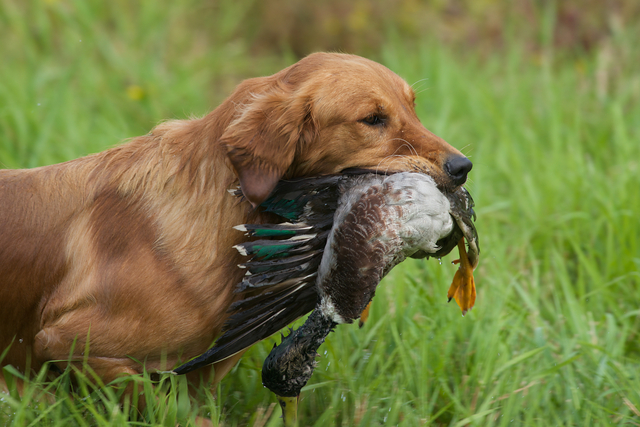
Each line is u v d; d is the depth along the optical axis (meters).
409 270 11.94
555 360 9.98
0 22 19.58
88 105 17.06
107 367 8.27
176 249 8.16
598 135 16.27
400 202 7.12
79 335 8.19
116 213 8.37
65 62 18.70
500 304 10.65
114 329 8.13
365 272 7.14
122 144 8.86
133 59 19.05
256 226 7.77
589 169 14.35
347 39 22.41
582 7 22.50
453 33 22.39
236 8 22.33
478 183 14.23
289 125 7.92
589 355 9.89
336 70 8.20
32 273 8.52
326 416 8.80
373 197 7.20
